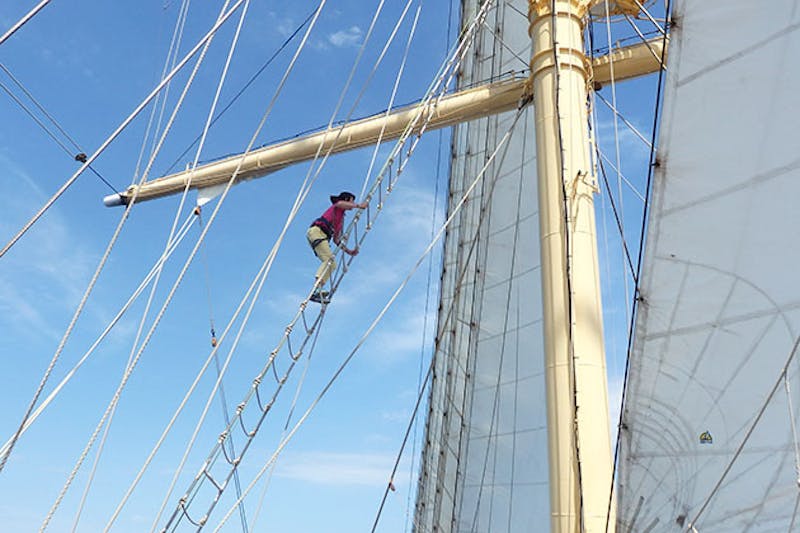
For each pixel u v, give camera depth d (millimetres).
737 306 5113
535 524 11430
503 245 13672
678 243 5488
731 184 5285
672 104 5703
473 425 13430
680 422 5219
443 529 14945
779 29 5211
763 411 4844
